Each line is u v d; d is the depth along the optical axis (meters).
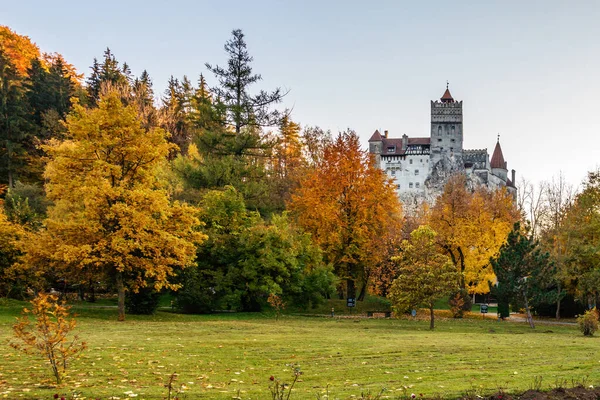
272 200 49.34
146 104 67.56
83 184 26.88
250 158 54.12
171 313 33.59
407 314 39.81
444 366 14.33
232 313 35.59
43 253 26.47
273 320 31.64
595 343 22.12
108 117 27.80
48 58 80.00
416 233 30.55
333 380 11.99
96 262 26.00
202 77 83.31
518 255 32.72
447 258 30.64
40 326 10.51
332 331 24.94
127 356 14.28
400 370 13.52
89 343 16.59
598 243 43.00
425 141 152.38
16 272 30.17
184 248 28.17
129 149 27.69
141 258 27.09
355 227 40.75
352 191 41.72
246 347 17.16
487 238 44.62
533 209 60.22
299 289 36.78
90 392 9.82
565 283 44.22
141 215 26.25
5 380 10.70
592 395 10.57
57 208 37.59
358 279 45.94
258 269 36.19
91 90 69.69
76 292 41.50
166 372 12.30
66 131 55.72
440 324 32.75
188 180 47.16
